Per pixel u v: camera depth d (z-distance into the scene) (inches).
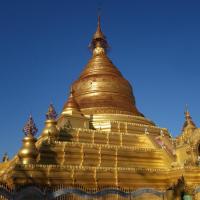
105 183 1107.3
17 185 951.0
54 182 1021.2
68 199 962.1
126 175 1154.7
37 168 1011.3
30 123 1143.6
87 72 2031.3
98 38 2225.6
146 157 1365.7
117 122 1611.7
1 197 861.2
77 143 1262.3
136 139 1518.2
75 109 1631.4
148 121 1795.0
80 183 1063.6
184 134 1414.9
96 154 1274.6
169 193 1142.3
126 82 2038.6
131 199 1056.8
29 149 1083.9
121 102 1873.8
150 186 1185.4
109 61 2111.2
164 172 1235.9
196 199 1149.7
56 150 1209.4
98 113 1728.6
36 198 916.6
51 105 1385.3
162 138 1540.4
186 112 1518.2
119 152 1316.4
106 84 1910.7
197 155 1284.4
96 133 1429.6
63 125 1486.2
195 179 1184.2
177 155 1318.9
